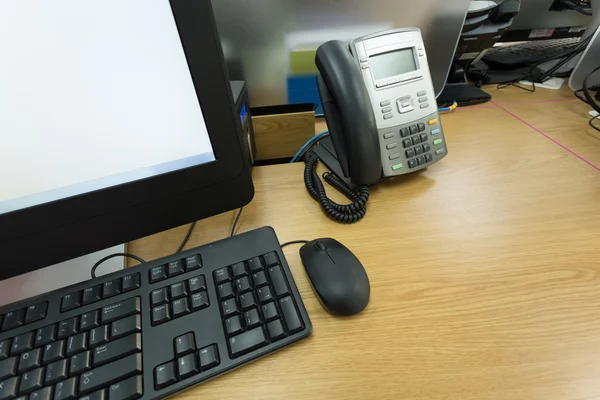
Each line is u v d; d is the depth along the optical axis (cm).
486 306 31
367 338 28
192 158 29
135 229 30
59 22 20
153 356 26
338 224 41
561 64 75
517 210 42
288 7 52
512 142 55
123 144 26
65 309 28
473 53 70
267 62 58
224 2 51
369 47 43
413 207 43
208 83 26
